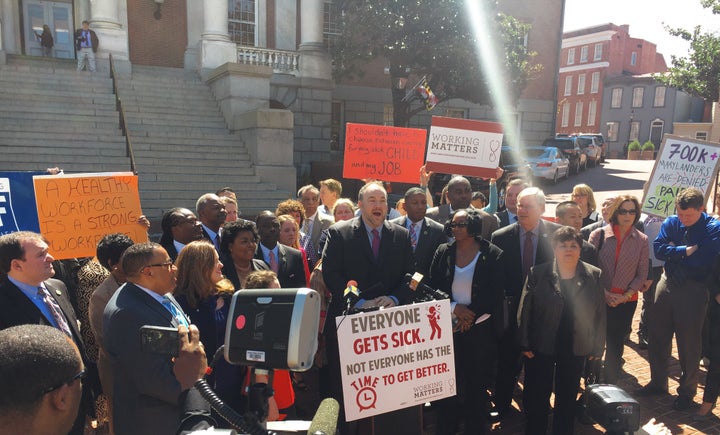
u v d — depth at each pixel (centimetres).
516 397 484
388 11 1603
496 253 392
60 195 440
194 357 191
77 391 143
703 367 529
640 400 451
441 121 591
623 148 4619
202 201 459
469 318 379
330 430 176
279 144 1312
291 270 449
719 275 414
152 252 253
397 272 388
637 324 678
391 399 301
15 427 131
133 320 237
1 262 291
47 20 1773
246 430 166
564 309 371
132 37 1725
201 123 1413
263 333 177
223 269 381
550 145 2388
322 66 1847
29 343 136
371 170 638
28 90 1282
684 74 2092
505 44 1758
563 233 369
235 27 1916
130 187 469
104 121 1275
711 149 555
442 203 591
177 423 234
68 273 452
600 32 4753
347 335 293
